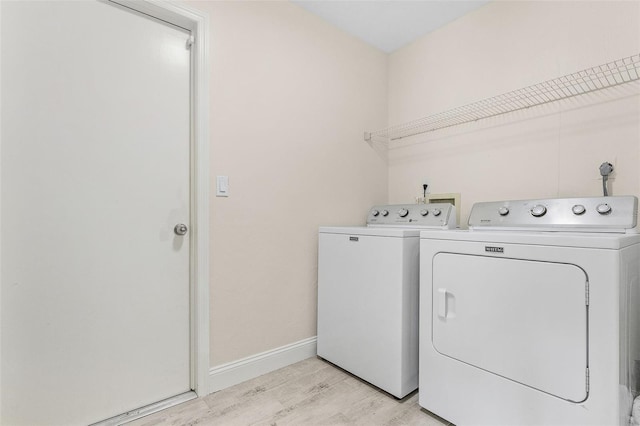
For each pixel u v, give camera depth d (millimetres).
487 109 1995
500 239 1238
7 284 1203
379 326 1645
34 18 1250
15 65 1216
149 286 1518
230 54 1708
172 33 1590
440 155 2268
